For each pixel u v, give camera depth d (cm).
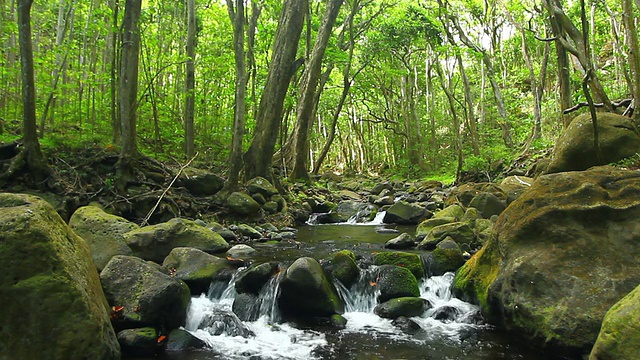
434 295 711
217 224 1031
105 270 586
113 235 781
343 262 723
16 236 437
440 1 2217
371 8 2703
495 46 2827
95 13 1385
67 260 467
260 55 2216
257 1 1862
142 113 1672
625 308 385
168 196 1058
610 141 956
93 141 1205
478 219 962
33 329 426
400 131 3319
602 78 1891
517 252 579
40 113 1439
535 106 2011
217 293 692
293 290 643
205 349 544
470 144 2645
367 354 532
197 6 2002
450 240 823
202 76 2006
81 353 438
